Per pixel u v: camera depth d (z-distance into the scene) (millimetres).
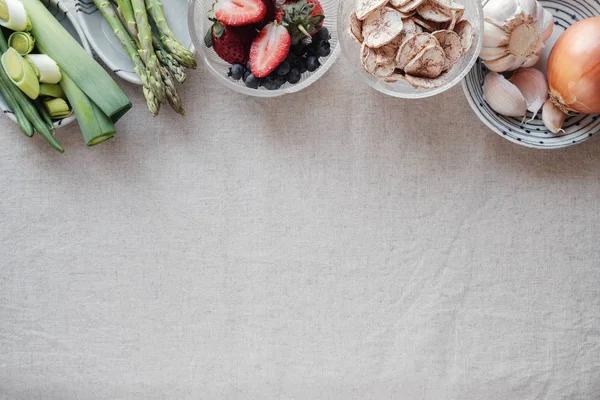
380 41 814
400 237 914
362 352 919
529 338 912
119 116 887
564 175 904
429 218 912
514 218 908
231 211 919
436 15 818
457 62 840
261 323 922
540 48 859
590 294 907
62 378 933
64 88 874
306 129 914
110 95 869
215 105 914
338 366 920
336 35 879
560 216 906
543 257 908
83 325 932
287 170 915
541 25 851
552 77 854
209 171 917
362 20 826
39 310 930
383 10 816
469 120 907
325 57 875
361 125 911
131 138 918
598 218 904
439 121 908
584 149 903
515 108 867
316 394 920
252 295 920
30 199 921
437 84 838
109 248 924
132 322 928
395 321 917
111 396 929
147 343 928
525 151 904
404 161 911
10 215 922
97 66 871
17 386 932
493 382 914
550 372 911
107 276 926
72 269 927
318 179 915
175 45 867
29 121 879
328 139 913
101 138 885
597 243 904
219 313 924
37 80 863
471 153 908
